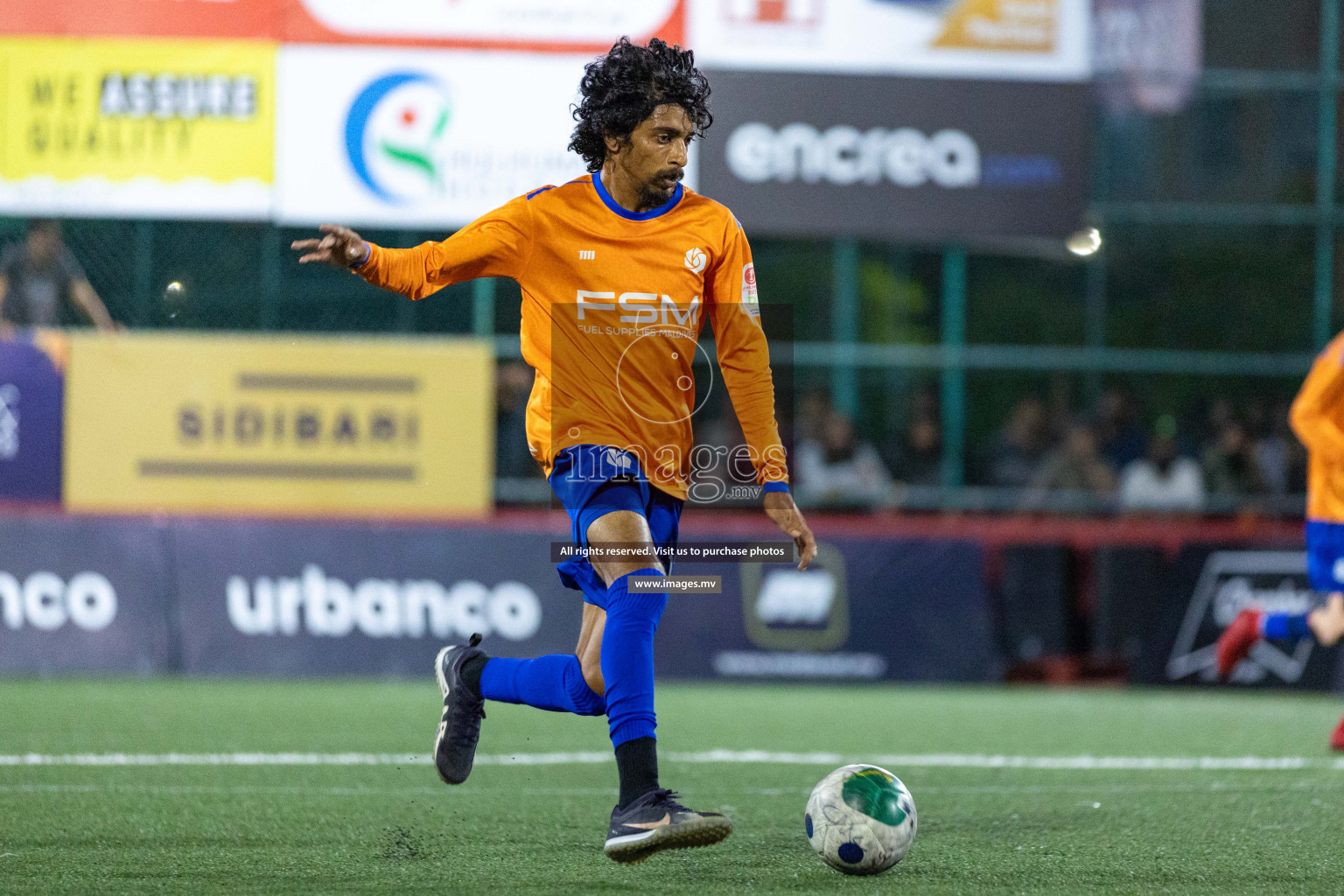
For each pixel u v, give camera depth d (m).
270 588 33.78
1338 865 13.55
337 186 34.50
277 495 34.28
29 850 13.88
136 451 33.94
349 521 34.38
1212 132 44.59
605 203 13.20
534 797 17.58
